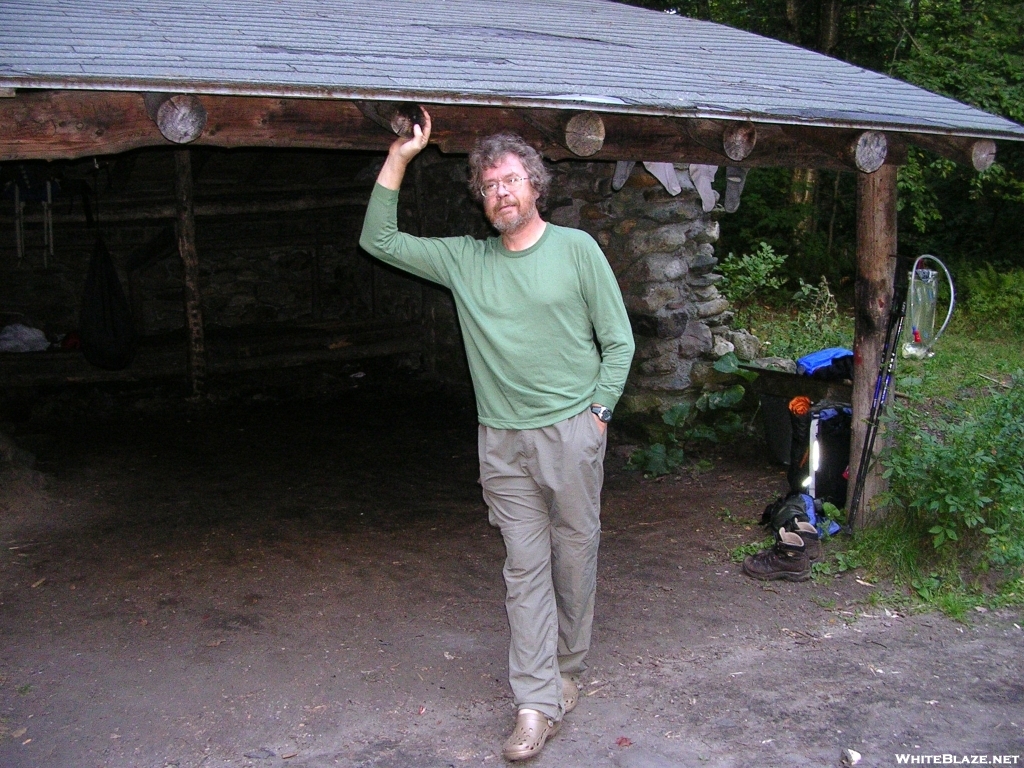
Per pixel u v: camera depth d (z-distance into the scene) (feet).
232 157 27.96
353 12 16.16
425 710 10.98
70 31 11.30
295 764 9.89
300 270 32.86
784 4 45.78
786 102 12.93
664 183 20.16
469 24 16.48
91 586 14.64
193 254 27.32
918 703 11.21
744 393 22.12
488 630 13.19
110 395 27.25
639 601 14.07
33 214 27.96
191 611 13.73
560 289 9.40
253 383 28.73
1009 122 15.46
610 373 9.64
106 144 9.85
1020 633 13.08
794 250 43.01
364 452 23.13
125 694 11.30
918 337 15.29
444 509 18.89
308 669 11.95
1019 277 37.88
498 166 9.25
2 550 16.08
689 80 13.61
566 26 18.17
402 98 9.84
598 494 10.01
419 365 30.89
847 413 16.98
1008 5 43.29
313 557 16.01
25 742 10.25
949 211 45.62
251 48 11.32
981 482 14.89
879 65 46.29
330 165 29.60
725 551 16.06
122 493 19.58
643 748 10.18
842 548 15.58
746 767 9.86
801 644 12.73
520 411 9.64
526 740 9.77
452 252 9.90
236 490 19.99
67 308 29.91
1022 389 16.33
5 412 25.52
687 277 22.56
